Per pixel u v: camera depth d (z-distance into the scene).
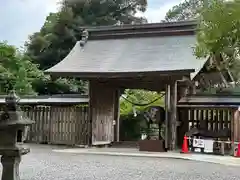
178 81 20.84
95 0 45.50
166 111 20.06
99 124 22.75
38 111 24.31
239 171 12.84
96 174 11.43
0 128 7.14
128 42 23.98
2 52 33.03
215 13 7.20
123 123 27.59
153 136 26.55
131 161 15.41
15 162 7.37
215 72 22.41
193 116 21.19
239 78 23.67
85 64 22.02
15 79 32.25
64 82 36.69
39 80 36.09
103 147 22.39
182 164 14.76
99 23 44.28
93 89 22.20
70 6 45.41
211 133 19.48
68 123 23.06
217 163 15.28
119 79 21.59
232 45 7.55
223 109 19.47
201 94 21.17
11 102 7.35
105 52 23.42
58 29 42.66
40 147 21.39
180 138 21.17
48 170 12.12
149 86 22.38
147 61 21.00
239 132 19.02
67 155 17.34
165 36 23.42
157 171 12.43
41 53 42.94
